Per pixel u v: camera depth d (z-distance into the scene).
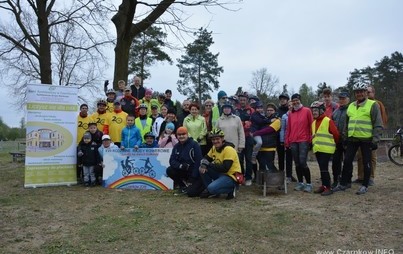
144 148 8.75
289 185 8.69
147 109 10.02
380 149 13.79
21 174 11.59
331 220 5.68
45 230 5.46
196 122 8.73
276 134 8.55
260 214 6.09
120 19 13.98
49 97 9.23
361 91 7.39
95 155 9.08
